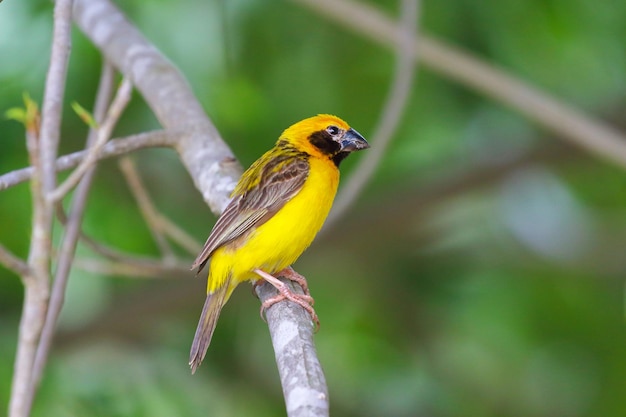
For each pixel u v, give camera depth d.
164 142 8.66
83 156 7.91
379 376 15.03
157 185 13.98
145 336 14.29
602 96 14.58
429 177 14.89
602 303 14.80
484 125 14.21
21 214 12.90
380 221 14.82
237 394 14.55
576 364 14.55
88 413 12.95
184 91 9.13
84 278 13.74
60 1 7.20
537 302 14.72
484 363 14.84
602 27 13.78
